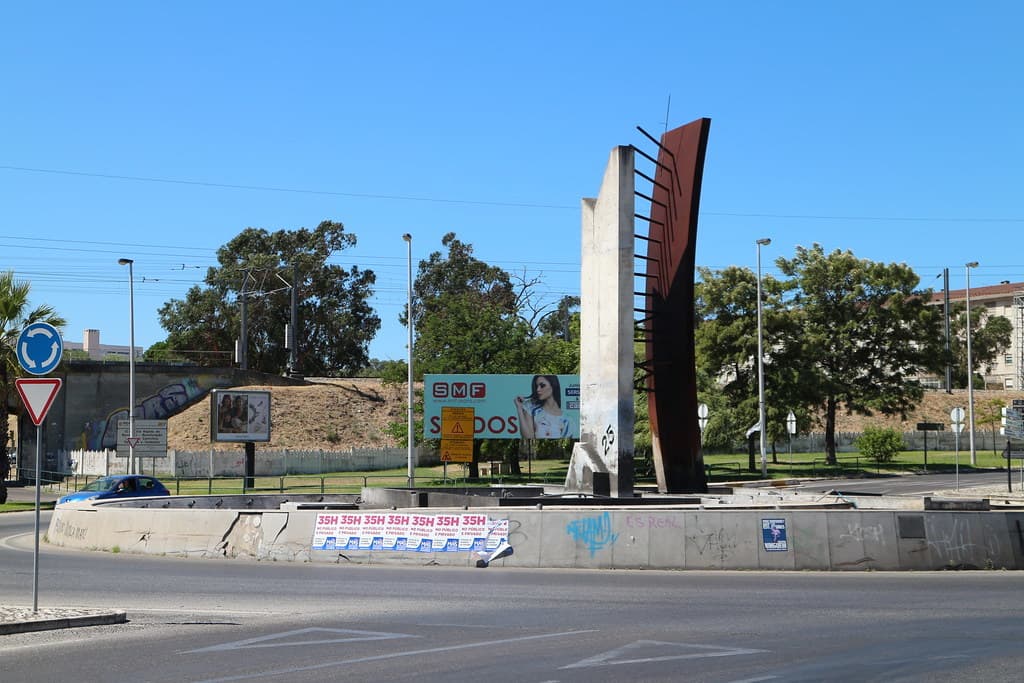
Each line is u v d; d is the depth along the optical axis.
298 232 109.31
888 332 66.31
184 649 10.70
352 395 83.00
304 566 19.12
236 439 50.94
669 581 16.53
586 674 9.30
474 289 109.31
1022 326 107.44
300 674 9.41
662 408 30.56
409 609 13.52
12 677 9.38
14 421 82.25
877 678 9.08
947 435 88.62
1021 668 9.49
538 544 18.88
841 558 18.05
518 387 57.25
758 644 10.80
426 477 57.72
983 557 18.27
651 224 31.34
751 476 56.03
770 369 63.69
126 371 73.25
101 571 18.31
